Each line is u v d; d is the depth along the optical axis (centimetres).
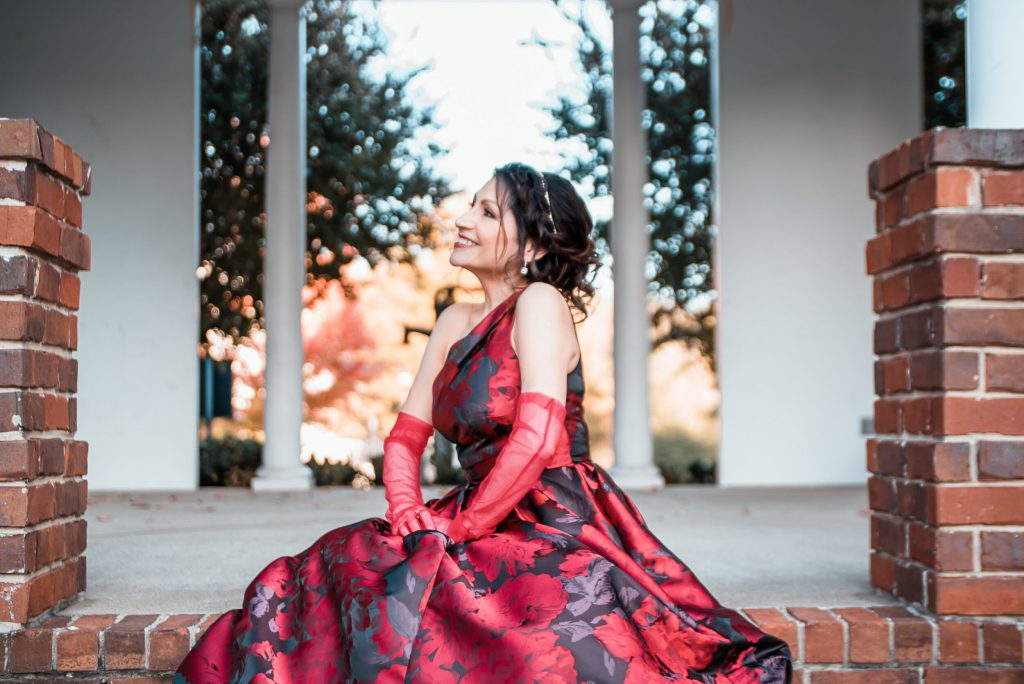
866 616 284
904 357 307
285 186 869
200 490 888
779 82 952
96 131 909
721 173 951
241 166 1070
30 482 271
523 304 235
